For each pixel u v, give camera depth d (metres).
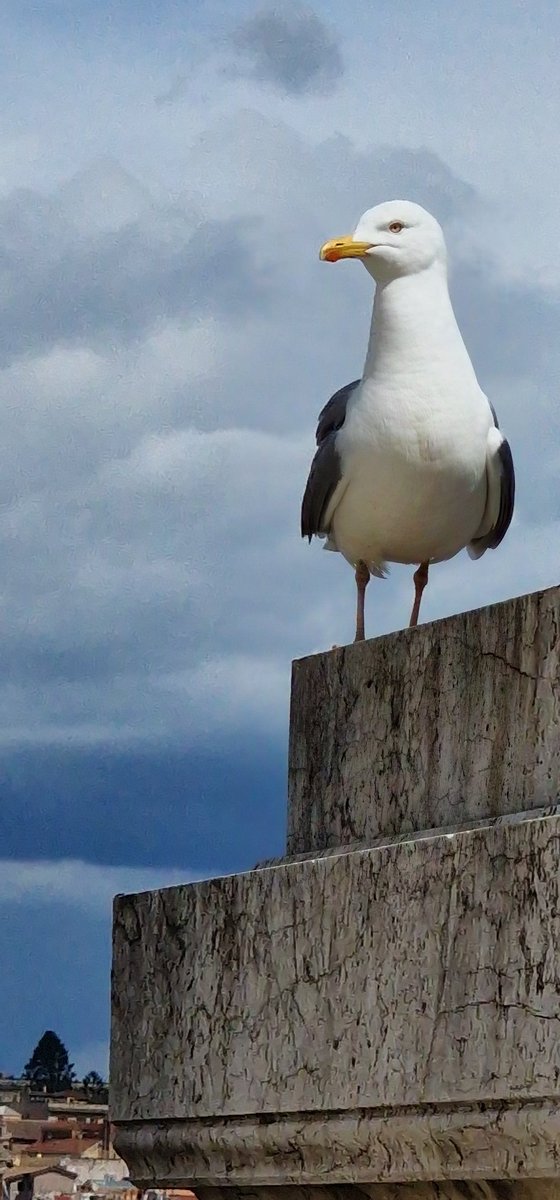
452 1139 2.75
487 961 2.72
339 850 2.99
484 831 2.74
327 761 3.04
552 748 2.81
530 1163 2.70
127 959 3.08
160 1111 3.02
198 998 2.99
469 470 3.53
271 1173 2.92
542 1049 2.67
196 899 3.01
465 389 3.53
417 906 2.79
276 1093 2.90
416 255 3.55
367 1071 2.81
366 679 3.00
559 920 2.67
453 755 2.90
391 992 2.80
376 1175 2.82
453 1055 2.74
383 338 3.54
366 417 3.53
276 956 2.92
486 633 2.88
